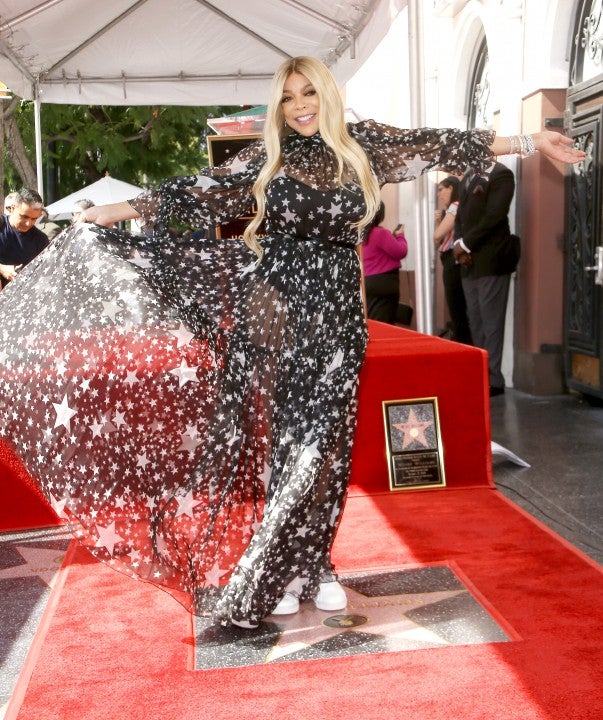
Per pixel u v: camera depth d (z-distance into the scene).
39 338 3.22
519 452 5.59
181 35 7.98
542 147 3.22
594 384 7.05
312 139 3.07
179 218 3.17
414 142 3.14
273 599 2.98
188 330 3.16
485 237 7.69
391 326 6.63
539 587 3.31
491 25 8.40
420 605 3.19
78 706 2.54
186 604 3.06
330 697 2.53
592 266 6.90
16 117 14.80
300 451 2.99
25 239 6.92
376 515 4.29
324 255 3.07
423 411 4.72
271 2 7.30
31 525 4.37
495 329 7.78
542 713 2.38
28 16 6.71
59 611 3.24
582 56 7.17
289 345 3.10
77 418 3.15
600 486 4.77
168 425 3.14
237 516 3.13
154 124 15.84
